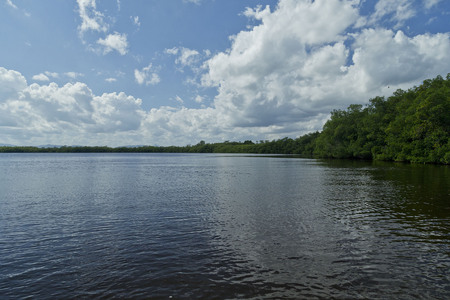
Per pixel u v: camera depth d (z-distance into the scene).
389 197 23.09
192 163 87.12
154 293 8.30
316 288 8.48
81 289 8.60
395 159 83.88
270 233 13.74
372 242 12.38
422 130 69.25
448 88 69.25
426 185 29.75
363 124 103.94
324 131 122.25
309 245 12.05
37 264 10.45
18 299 8.08
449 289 8.45
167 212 18.38
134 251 11.58
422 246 11.90
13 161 102.44
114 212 18.50
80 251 11.67
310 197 23.62
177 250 11.62
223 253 11.23
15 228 15.02
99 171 54.19
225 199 22.91
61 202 22.05
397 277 9.16
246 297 8.01
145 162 95.81
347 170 52.69
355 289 8.42
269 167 64.31
